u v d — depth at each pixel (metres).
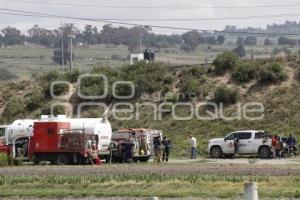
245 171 95.81
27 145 133.88
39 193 74.94
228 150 144.62
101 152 131.00
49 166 117.81
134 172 96.44
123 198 70.62
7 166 119.81
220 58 199.75
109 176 89.56
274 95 180.62
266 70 188.50
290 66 193.88
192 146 144.38
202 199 68.12
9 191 77.38
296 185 77.44
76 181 84.81
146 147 134.88
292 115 170.75
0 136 141.00
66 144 125.88
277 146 141.00
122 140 133.62
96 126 129.25
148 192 73.50
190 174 91.31
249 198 40.41
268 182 80.19
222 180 82.69
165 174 91.62
